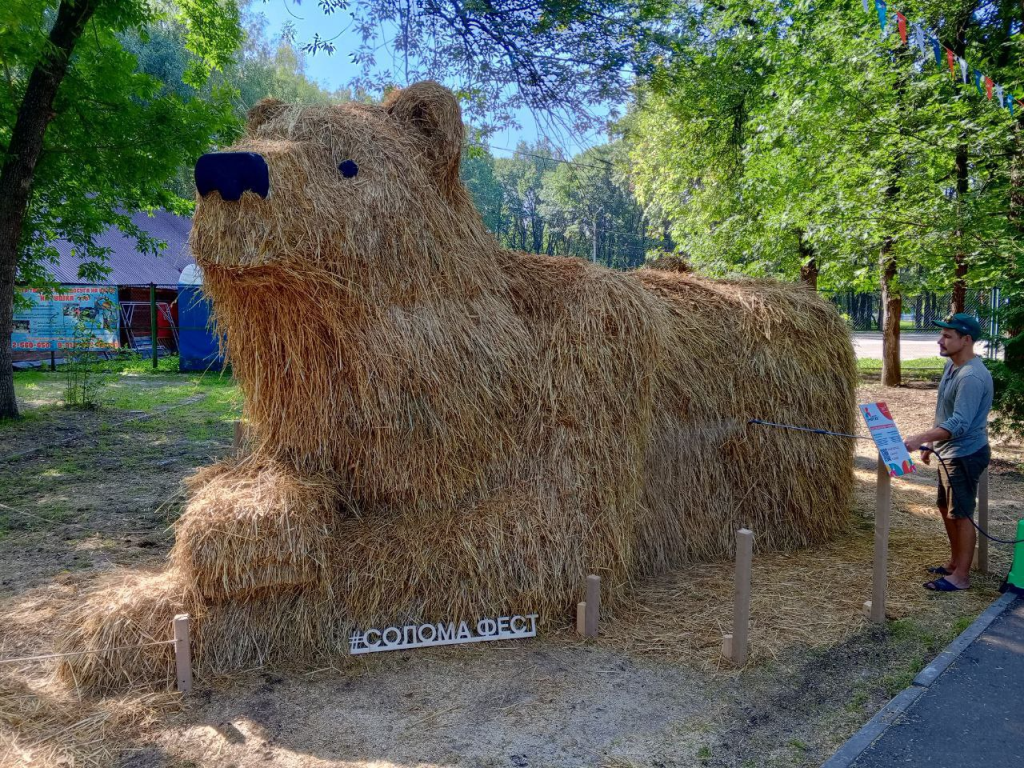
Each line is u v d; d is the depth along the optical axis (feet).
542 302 12.01
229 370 47.62
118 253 58.85
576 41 29.04
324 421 10.64
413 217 10.52
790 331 15.33
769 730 8.75
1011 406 22.89
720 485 14.78
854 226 26.86
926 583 13.41
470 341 10.86
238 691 9.39
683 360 14.21
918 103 26.78
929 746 8.35
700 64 37.29
